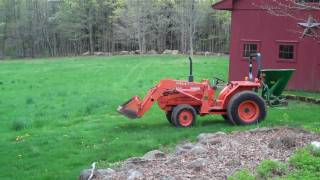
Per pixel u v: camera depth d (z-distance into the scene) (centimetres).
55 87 2561
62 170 852
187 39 6706
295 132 895
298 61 2047
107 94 2119
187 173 659
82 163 893
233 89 1202
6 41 6994
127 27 6750
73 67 4059
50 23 7131
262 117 1200
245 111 1193
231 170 662
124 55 6122
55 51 7125
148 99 1184
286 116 1219
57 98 2050
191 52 6012
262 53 2120
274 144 786
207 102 1203
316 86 2016
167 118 1252
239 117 1178
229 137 881
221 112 1209
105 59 5194
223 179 626
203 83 1219
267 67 2117
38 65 4497
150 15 6869
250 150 766
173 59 4941
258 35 2123
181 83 1202
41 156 959
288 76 1483
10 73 3597
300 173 618
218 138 870
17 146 1055
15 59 6031
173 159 743
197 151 770
